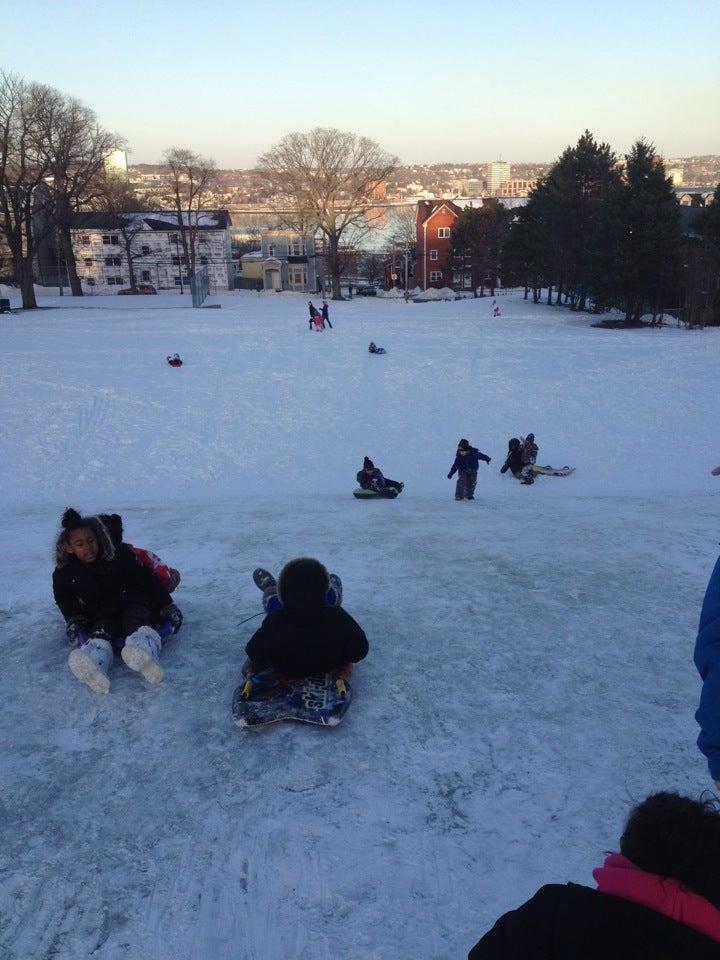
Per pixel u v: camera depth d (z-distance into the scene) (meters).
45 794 3.73
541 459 23.83
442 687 4.75
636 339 43.31
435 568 7.35
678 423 26.97
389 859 3.27
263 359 36.28
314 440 25.69
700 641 2.39
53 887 3.13
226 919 2.96
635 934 1.58
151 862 3.27
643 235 54.47
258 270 118.00
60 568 4.97
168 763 3.96
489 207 95.62
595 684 4.84
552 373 33.78
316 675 4.44
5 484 21.38
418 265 114.12
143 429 26.22
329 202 84.06
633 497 15.16
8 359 34.81
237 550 8.17
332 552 8.05
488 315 61.25
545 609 6.15
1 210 65.88
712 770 2.22
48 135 64.50
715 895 1.58
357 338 42.75
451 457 24.08
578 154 66.94
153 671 4.48
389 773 3.87
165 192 110.25
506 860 3.26
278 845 3.36
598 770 3.90
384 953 2.79
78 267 103.56
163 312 59.47
